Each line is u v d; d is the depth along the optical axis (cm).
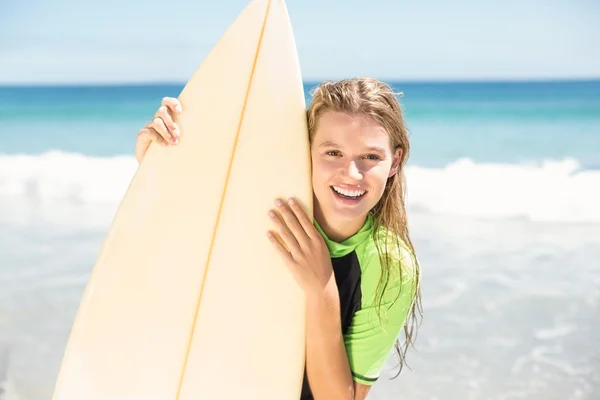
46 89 2325
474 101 1997
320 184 194
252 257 205
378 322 202
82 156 1349
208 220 208
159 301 209
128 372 208
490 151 1336
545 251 659
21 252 637
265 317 205
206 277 208
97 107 2000
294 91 206
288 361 204
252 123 207
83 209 854
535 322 480
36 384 382
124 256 211
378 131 188
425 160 1258
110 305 210
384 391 387
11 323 464
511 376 404
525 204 891
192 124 210
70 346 209
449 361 423
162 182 210
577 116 1700
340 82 195
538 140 1438
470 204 892
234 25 213
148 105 2042
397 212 206
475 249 666
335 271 201
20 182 1055
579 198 924
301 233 195
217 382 206
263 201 204
